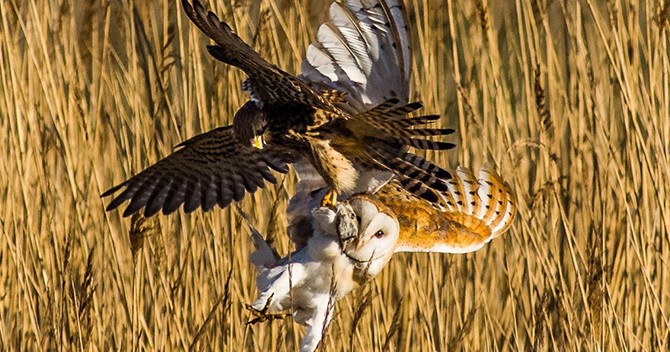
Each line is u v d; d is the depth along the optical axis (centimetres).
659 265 1011
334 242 679
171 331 947
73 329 927
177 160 777
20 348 1011
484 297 997
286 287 677
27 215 1007
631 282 1020
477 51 1099
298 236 707
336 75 699
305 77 698
